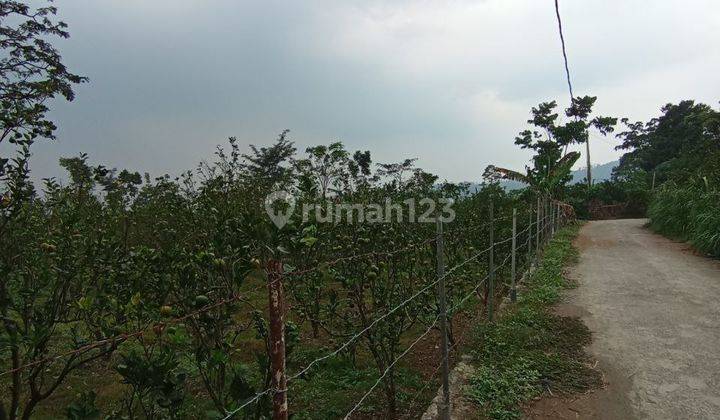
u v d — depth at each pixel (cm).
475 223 765
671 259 1050
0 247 326
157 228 474
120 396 426
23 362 302
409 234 492
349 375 478
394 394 403
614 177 4041
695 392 405
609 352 496
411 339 600
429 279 487
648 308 652
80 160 450
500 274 800
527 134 2672
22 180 315
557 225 1706
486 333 537
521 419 369
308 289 495
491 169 1619
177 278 317
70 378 466
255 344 541
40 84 356
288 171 873
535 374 432
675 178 2134
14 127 308
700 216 1167
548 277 855
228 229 338
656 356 482
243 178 622
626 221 2353
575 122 2570
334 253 460
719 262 988
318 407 418
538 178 1595
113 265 356
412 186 736
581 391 411
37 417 393
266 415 250
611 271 934
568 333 555
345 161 1009
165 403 244
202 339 292
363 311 427
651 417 368
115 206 522
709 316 607
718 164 1550
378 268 401
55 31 1076
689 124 3450
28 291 309
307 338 585
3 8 978
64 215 376
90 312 341
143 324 316
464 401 399
